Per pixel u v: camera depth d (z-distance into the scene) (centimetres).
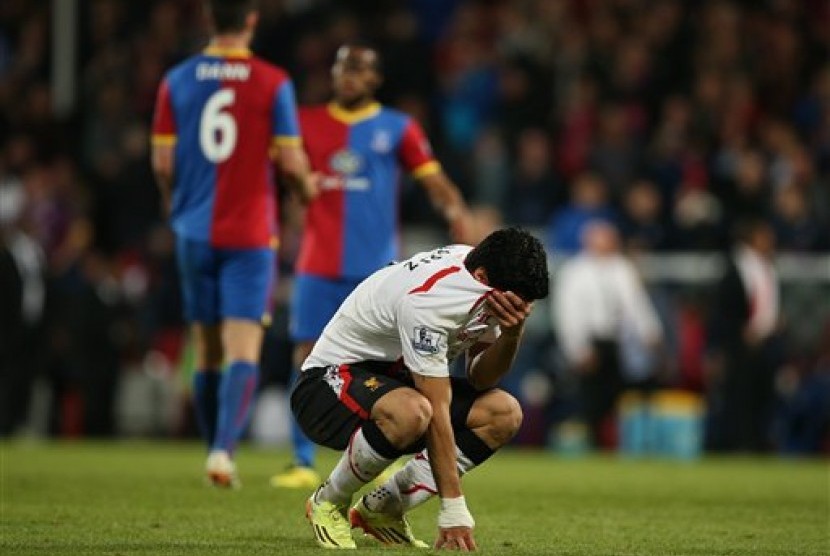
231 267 2859
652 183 5906
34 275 5328
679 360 5338
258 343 2869
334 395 1845
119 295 5488
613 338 5103
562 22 6619
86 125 6700
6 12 7062
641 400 5191
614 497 2908
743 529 2269
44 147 6384
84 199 5991
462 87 6394
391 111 3175
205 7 2930
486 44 6638
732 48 6469
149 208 6088
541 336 5472
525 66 6359
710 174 5944
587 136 6172
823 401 5172
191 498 2609
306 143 3134
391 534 1928
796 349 5456
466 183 5928
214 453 2803
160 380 5522
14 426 5344
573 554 1834
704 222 5491
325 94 6225
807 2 6775
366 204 3125
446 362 1791
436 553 1745
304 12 6725
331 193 3123
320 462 4038
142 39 6806
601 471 3862
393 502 1903
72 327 5344
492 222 5112
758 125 6278
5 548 1822
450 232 3198
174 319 5556
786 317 5500
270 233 2881
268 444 5275
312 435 1886
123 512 2334
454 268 1783
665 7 6656
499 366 1858
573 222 5478
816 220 5600
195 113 2877
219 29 2900
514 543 1988
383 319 1844
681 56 6512
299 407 1895
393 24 6506
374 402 1805
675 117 6075
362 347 1878
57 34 6781
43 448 4588
